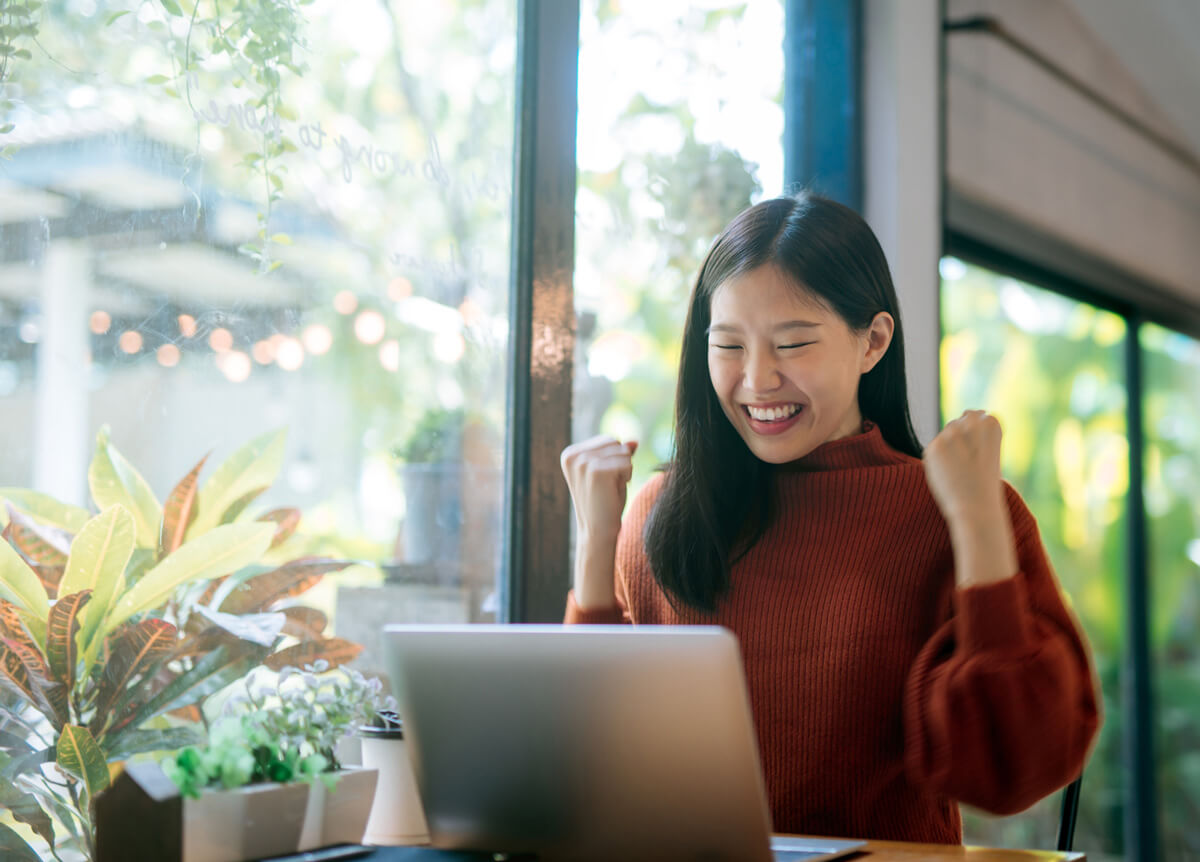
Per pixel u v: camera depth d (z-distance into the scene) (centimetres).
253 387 158
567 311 195
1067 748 116
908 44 250
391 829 124
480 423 186
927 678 121
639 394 215
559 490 192
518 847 108
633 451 149
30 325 136
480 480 185
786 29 254
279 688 141
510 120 193
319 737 117
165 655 132
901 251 244
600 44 211
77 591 126
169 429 148
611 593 146
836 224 136
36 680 122
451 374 182
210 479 151
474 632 105
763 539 143
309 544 161
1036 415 333
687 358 145
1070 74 322
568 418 194
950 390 296
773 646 138
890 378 145
